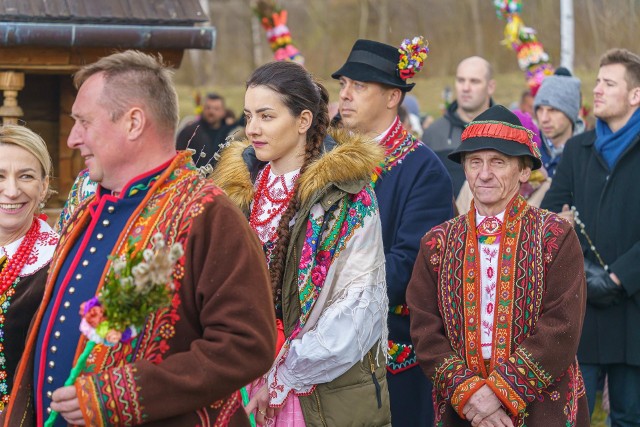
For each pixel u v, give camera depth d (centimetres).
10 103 588
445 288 435
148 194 312
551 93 740
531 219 429
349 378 401
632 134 574
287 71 411
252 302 303
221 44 2578
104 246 313
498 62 2434
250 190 423
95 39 576
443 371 422
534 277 421
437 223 491
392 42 2559
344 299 397
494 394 410
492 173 427
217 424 317
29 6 569
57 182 632
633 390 575
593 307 571
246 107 413
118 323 287
